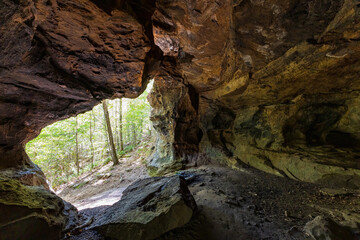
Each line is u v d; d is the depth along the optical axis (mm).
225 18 3814
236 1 3043
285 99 6730
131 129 18750
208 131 9867
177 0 3551
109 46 3111
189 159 9477
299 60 4387
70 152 14906
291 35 3676
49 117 4523
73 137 13680
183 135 9734
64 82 3545
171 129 9539
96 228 3400
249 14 3277
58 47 2936
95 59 3363
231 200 4570
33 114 4199
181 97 8875
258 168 7426
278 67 4906
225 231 3369
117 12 2414
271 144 7461
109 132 13664
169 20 4203
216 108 9289
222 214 3900
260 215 3947
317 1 2787
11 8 1705
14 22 1895
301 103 6457
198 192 5289
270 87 6031
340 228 2947
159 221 3131
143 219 3189
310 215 3781
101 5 2242
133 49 3281
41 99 4012
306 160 5949
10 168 4395
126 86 4391
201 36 4578
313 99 6176
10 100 3715
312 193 4902
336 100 5809
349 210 3658
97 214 4695
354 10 2707
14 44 2240
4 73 2775
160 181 5094
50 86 3623
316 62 4305
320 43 3672
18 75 3125
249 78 5910
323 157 5777
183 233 3162
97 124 17328
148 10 3045
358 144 5785
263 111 7719
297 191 5184
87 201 7703
